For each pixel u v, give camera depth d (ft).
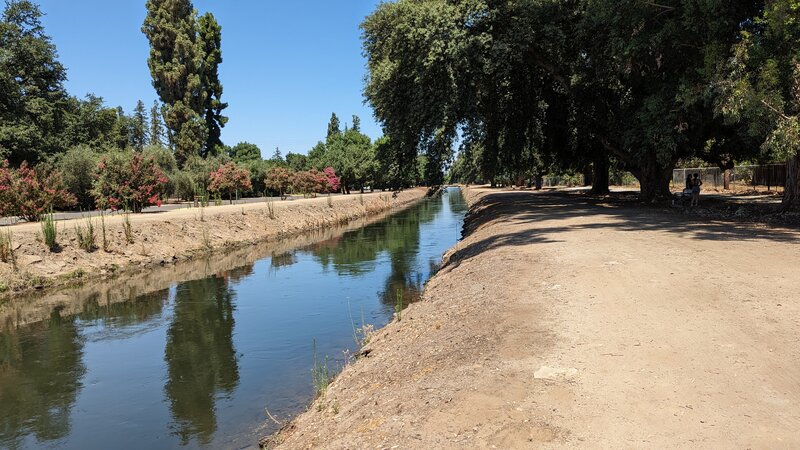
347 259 74.13
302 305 46.34
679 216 61.52
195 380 28.63
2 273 50.88
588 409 13.62
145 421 23.56
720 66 51.49
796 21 46.19
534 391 14.93
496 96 92.27
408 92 73.72
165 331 38.99
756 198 91.45
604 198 104.63
